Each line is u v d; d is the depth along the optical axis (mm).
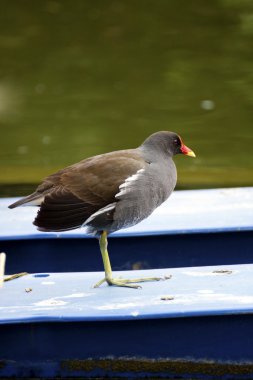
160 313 7199
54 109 21547
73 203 7891
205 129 19453
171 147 8734
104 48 25750
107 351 7594
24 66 24859
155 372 7625
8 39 26625
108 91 22766
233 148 17906
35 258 10117
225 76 23297
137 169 8188
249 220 10227
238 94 21984
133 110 21219
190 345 7562
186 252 10062
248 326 7496
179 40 25844
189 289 8047
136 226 10125
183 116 20609
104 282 8539
